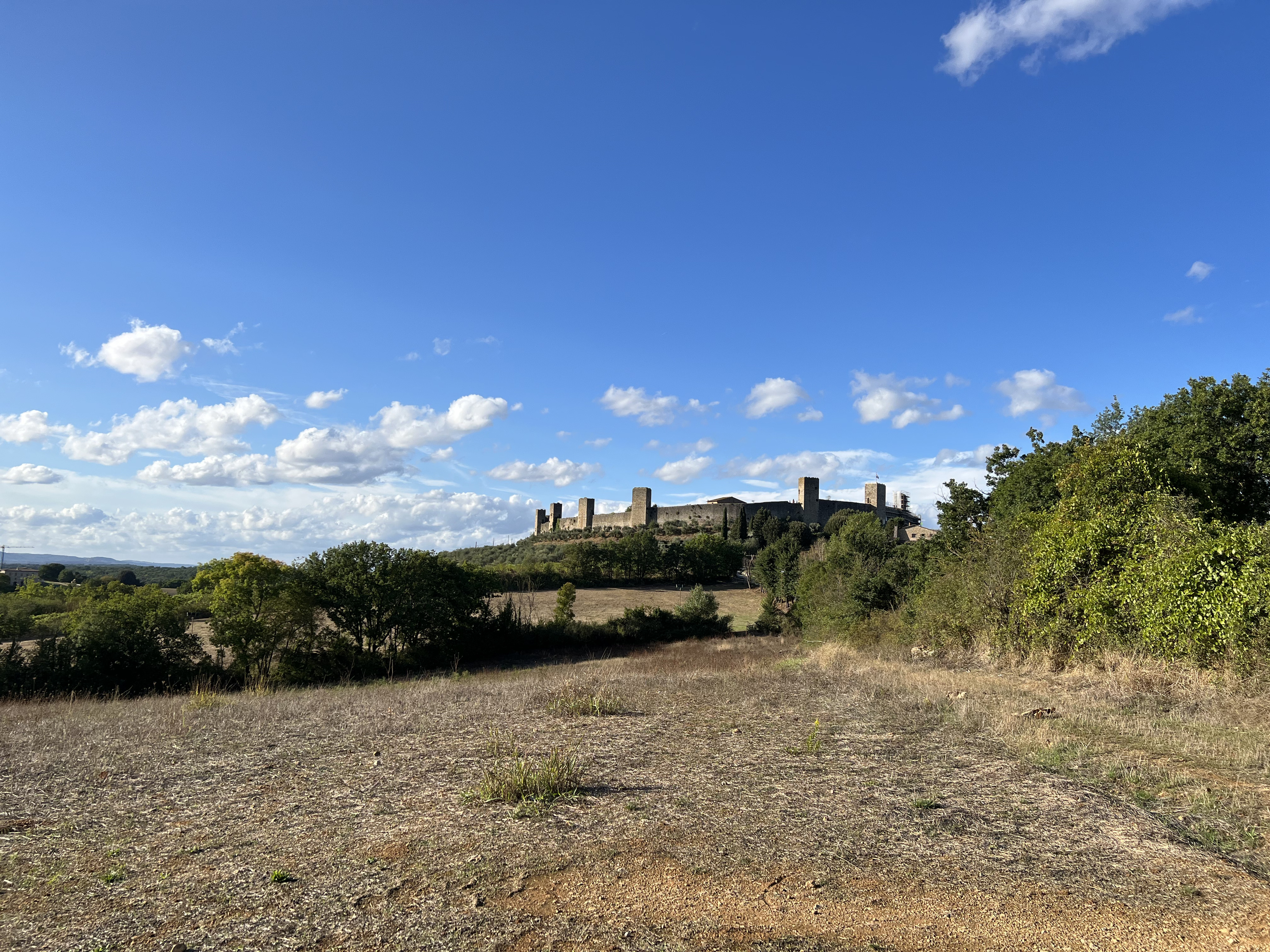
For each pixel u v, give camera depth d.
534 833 5.43
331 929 3.91
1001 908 4.11
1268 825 5.37
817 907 4.13
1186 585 11.48
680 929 3.87
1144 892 4.29
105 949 3.74
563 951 3.65
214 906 4.27
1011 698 11.54
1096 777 6.81
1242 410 20.00
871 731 9.28
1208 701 9.94
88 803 6.75
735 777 7.06
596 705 11.43
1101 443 19.12
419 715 11.59
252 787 7.17
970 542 21.83
